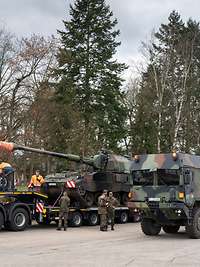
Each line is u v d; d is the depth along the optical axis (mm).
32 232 20391
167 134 44688
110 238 18250
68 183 23500
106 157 26156
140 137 45531
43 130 39344
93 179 24969
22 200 21641
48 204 23953
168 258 13016
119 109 44438
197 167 18859
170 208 18062
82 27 45094
